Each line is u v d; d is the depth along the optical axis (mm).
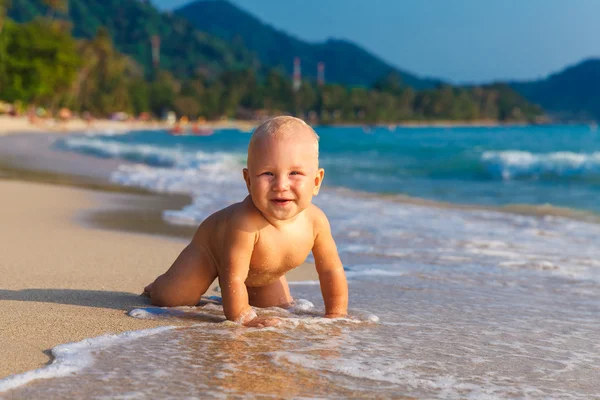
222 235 3305
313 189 3100
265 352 2771
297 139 2998
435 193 12711
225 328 3127
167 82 167250
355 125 187000
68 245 5785
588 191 13125
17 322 3174
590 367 2799
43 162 19094
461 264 5520
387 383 2465
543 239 7070
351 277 4867
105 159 21391
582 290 4648
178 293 3531
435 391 2410
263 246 3236
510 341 3186
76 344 2803
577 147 33469
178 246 6000
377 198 11438
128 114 124000
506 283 4805
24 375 2391
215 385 2359
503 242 6754
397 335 3178
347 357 2754
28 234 6367
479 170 17641
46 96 84188
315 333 3113
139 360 2617
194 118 150375
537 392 2453
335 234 7070
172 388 2318
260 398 2250
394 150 30578
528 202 11250
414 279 4844
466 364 2762
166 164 19719
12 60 73062
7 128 53219
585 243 6844
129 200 9945
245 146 36594
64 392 2256
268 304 3652
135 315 3373
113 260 5164
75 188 11555
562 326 3562
